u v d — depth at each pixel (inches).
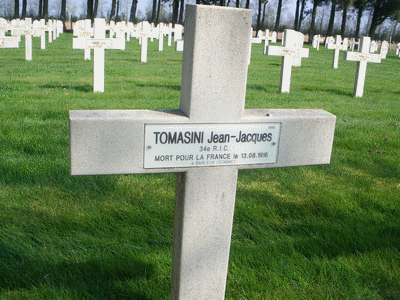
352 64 933.2
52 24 1177.4
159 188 157.1
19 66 530.3
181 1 2137.1
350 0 2004.2
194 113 73.8
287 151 83.4
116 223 128.5
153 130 72.4
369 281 106.4
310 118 82.6
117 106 290.7
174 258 86.2
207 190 79.4
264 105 334.3
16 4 1786.4
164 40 1498.5
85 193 147.5
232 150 78.7
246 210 141.6
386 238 126.0
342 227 133.3
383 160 208.1
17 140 196.7
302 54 419.8
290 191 164.2
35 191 147.1
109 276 103.3
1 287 96.9
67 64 586.6
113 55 788.0
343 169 193.3
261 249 117.3
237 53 72.7
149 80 459.5
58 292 95.0
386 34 2583.7
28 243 114.3
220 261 85.4
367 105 372.2
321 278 106.0
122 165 72.7
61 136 207.3
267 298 98.4
